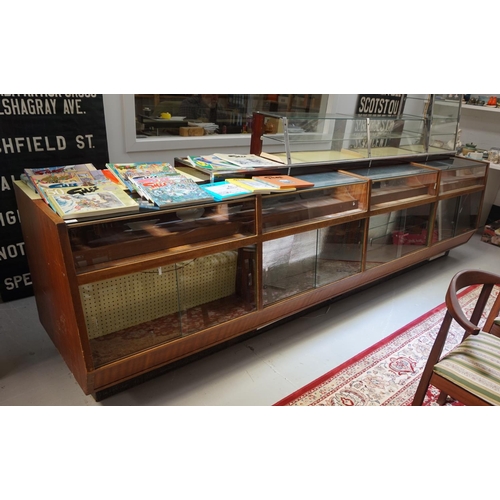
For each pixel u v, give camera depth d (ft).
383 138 11.07
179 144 12.42
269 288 8.59
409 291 11.39
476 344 6.29
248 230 7.66
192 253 6.82
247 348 8.73
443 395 7.32
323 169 9.69
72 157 10.03
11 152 9.12
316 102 16.22
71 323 6.04
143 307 7.46
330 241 9.46
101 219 5.72
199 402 7.23
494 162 14.73
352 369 8.25
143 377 7.59
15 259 9.88
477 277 6.49
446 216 12.37
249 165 8.49
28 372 7.77
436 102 12.01
